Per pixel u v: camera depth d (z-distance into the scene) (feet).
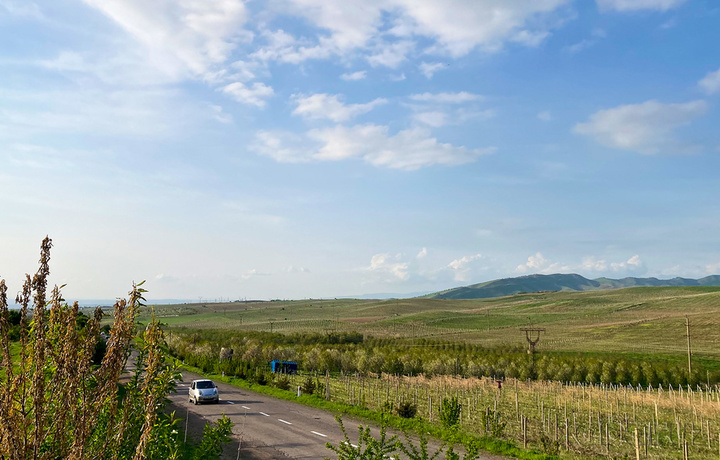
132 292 16.43
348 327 559.79
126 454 18.17
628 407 136.87
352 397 126.11
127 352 15.57
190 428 83.87
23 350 13.89
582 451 78.74
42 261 14.34
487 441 76.89
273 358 255.09
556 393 166.50
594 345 367.25
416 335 480.64
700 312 500.74
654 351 324.80
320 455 67.31
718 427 107.45
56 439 14.16
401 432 85.40
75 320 14.73
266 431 83.10
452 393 157.89
